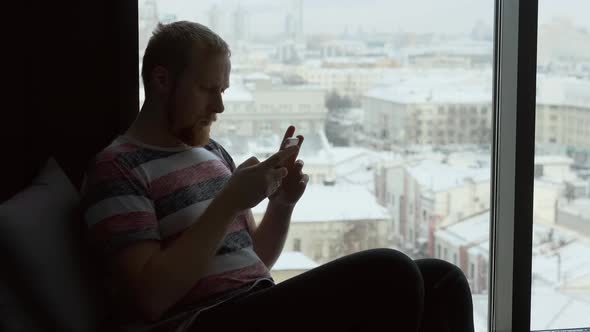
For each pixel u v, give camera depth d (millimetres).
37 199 1553
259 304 1429
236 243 1617
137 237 1452
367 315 1414
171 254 1422
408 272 1413
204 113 1611
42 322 1435
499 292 2311
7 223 1421
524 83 2213
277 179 1517
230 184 1481
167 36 1590
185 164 1617
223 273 1558
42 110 1892
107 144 1952
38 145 1897
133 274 1427
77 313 1479
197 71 1574
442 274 1623
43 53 1876
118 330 1520
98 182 1497
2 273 1412
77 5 1886
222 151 1829
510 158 2248
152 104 1617
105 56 1924
